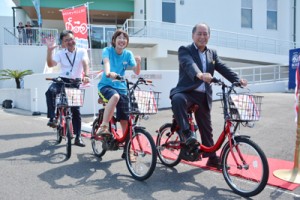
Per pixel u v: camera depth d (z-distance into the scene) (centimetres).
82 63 618
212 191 422
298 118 468
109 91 495
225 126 422
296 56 521
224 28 1944
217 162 505
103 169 506
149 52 1802
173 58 1788
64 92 570
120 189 426
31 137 725
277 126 809
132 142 464
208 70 475
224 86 417
